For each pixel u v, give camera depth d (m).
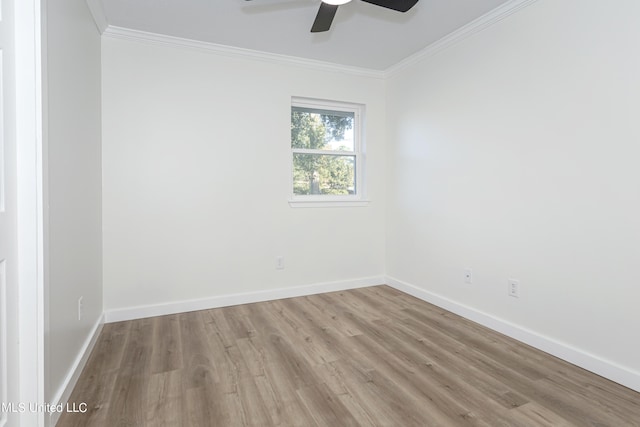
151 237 2.75
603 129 1.79
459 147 2.71
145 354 2.08
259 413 1.52
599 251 1.82
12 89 1.26
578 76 1.89
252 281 3.11
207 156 2.91
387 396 1.65
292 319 2.68
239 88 3.02
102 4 2.28
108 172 2.61
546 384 1.74
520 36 2.21
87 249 2.10
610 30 1.75
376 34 2.72
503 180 2.35
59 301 1.55
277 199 3.20
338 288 3.48
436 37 2.78
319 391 1.69
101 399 1.62
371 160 3.62
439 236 2.94
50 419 1.38
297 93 3.25
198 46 2.85
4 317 1.19
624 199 1.71
